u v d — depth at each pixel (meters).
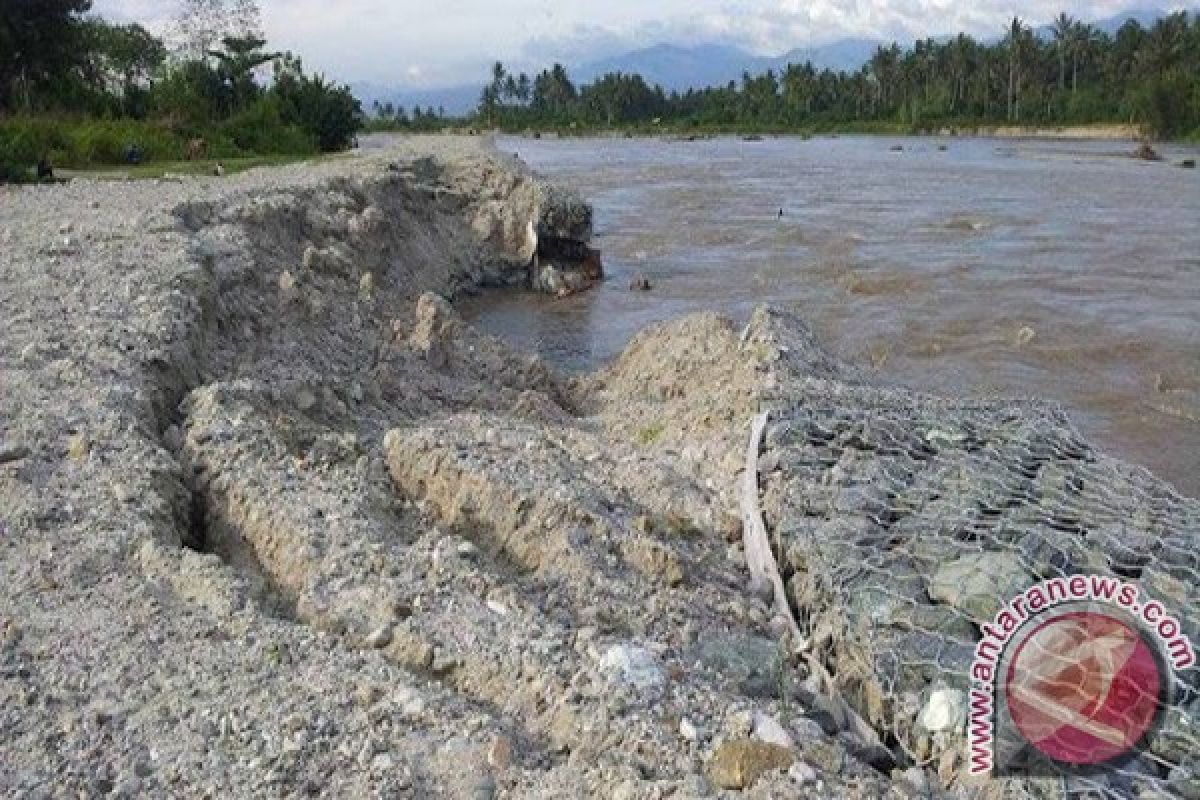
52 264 13.36
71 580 6.61
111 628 6.14
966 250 29.52
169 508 7.75
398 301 20.47
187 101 45.19
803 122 122.00
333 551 7.18
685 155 75.75
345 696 5.54
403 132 114.62
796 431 9.60
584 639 6.36
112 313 11.37
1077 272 26.06
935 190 45.94
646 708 5.61
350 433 10.52
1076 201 40.81
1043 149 76.56
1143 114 84.69
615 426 13.40
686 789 4.71
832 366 13.88
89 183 23.98
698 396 12.99
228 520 7.95
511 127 129.62
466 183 30.94
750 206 41.03
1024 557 7.03
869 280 25.41
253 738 5.22
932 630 6.62
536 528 8.16
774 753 5.16
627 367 15.66
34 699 5.51
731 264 28.69
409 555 7.25
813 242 31.55
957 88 114.88
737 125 122.62
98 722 5.34
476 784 4.94
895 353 18.94
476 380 14.72
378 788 4.88
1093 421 15.31
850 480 8.70
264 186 21.92
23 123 32.47
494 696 5.81
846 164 63.28
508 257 28.06
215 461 8.46
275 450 8.79
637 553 8.05
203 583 6.59
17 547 6.95
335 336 14.87
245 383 10.19
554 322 23.20
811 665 7.13
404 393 13.19
